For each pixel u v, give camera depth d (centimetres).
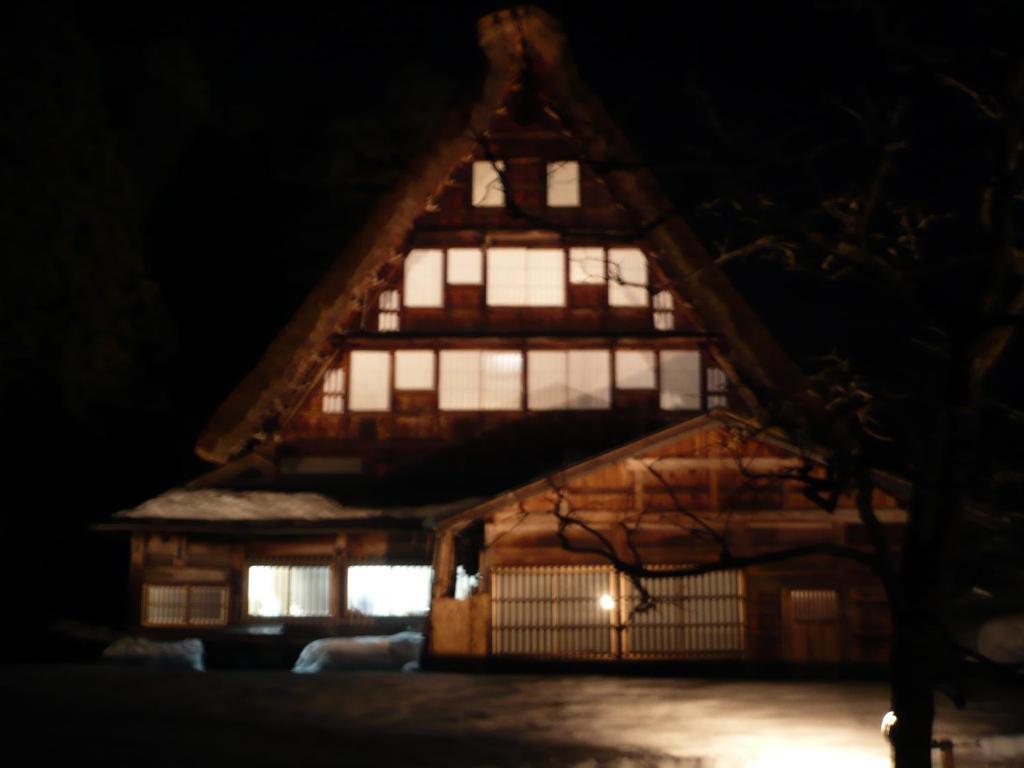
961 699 833
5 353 2000
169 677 1420
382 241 1850
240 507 1830
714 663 1591
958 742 1057
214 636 1788
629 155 1878
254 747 971
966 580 1705
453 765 930
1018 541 1642
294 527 1792
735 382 1928
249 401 1814
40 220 2066
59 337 2091
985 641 1580
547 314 1947
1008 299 886
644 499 1609
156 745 960
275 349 1822
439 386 1950
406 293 1950
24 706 1146
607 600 1602
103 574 2044
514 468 1923
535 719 1180
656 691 1392
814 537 1617
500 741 1046
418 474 1927
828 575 1612
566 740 1062
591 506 1606
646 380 1953
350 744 1004
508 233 1917
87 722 1059
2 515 1972
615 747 1029
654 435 1595
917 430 1025
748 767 966
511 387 1955
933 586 841
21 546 1972
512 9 1833
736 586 1612
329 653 1631
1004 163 848
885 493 1612
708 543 1599
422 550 1844
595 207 1939
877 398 1009
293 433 1938
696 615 1603
